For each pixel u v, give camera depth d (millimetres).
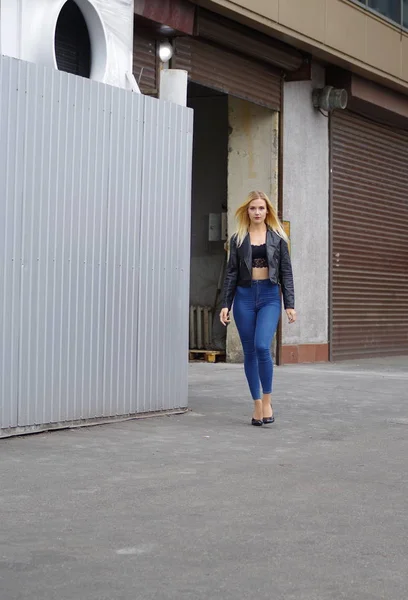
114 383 8648
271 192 16062
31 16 8820
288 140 16391
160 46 13320
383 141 19406
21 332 7668
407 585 4137
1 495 5684
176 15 12984
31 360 7770
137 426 8516
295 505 5602
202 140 17188
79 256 8219
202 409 9789
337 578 4211
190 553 4547
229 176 16328
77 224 8203
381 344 19375
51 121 7934
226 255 16750
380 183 19328
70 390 8172
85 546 4621
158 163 9117
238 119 16250
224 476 6398
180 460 6941
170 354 9312
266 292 8758
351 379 13305
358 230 18578
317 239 17266
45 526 4988
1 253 7496
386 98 18141
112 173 8570
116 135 8609
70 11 9797
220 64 14492
